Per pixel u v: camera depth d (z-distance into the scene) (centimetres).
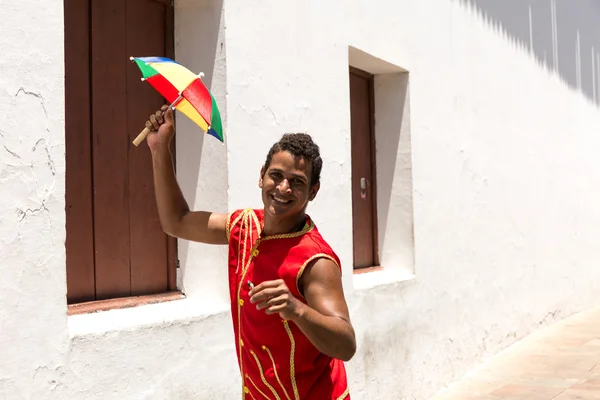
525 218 870
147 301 377
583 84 1130
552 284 962
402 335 577
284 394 251
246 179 404
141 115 387
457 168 691
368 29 543
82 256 351
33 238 286
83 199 353
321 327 214
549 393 618
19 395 279
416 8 619
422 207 620
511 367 715
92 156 358
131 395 327
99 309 350
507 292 805
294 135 243
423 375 607
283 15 442
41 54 291
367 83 619
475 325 718
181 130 407
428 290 625
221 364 379
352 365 505
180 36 406
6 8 279
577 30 1108
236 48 400
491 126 775
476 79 739
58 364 294
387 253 615
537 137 920
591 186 1156
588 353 771
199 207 400
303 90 460
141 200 385
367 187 614
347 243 504
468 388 642
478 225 734
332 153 490
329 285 235
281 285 210
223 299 387
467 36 720
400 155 609
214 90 395
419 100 620
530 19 905
